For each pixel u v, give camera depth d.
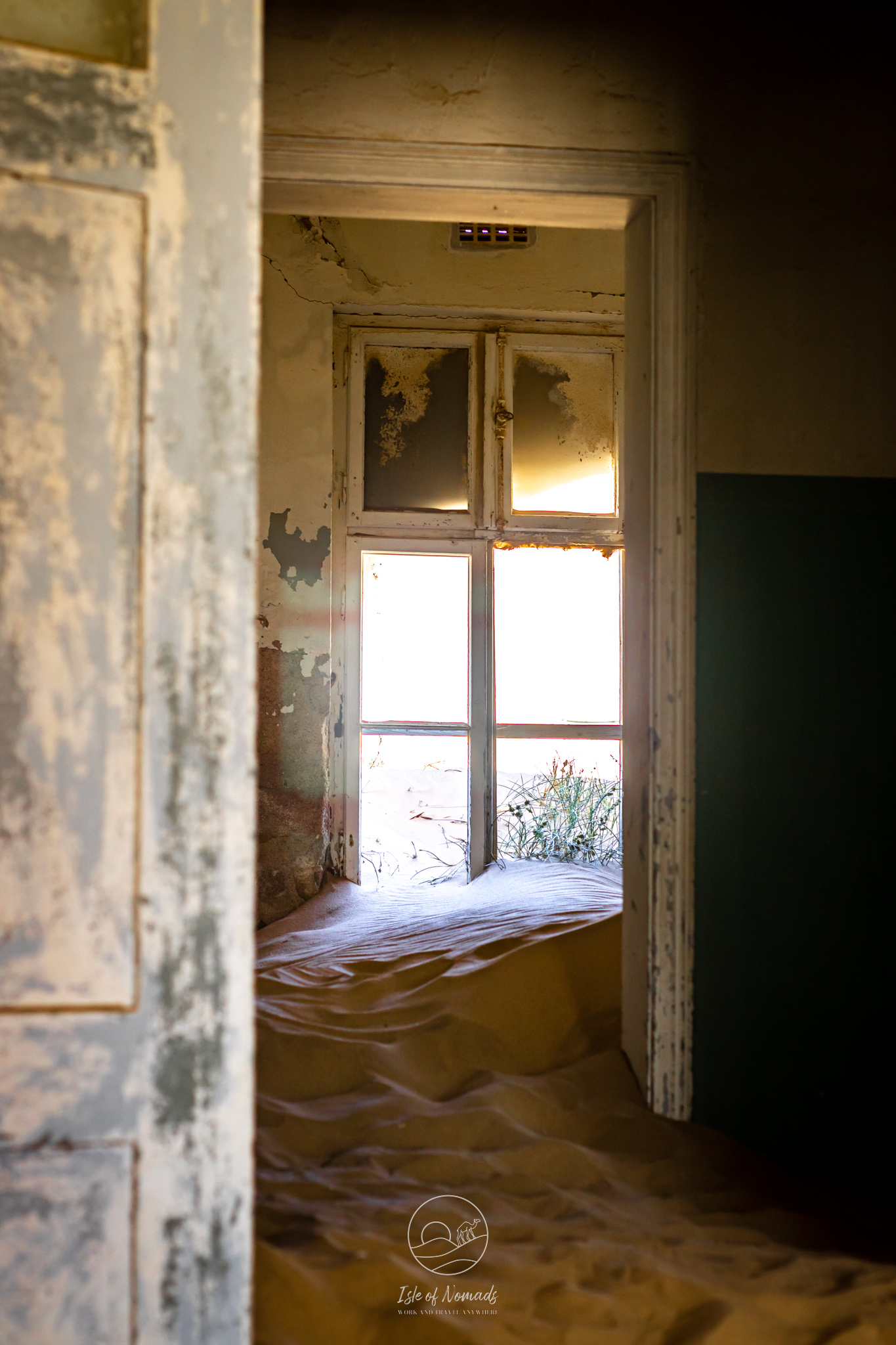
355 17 2.49
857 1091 2.51
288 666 4.87
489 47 2.51
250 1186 1.21
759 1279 1.73
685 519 2.50
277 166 2.48
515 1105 2.40
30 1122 1.15
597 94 2.53
